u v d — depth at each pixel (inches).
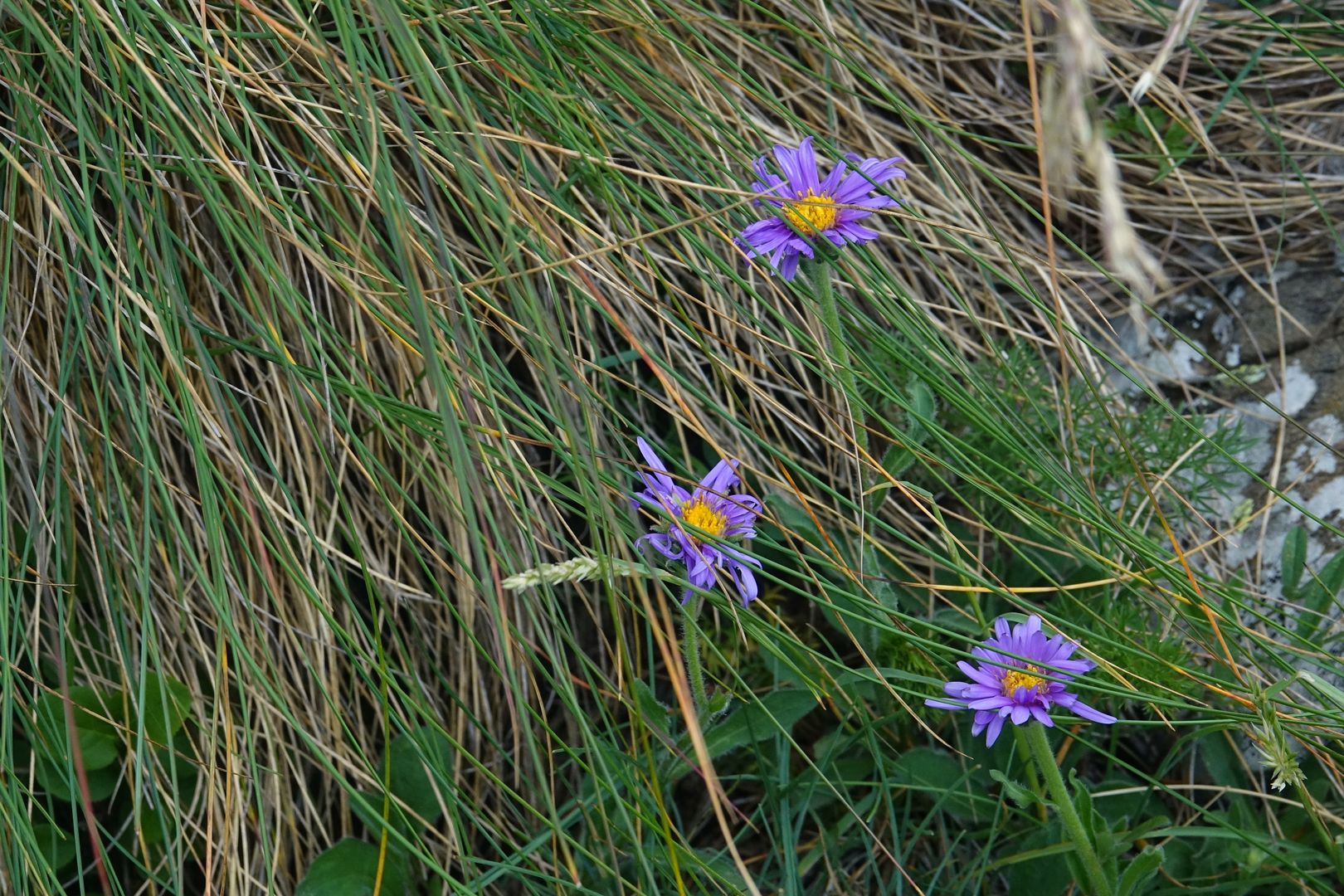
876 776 57.6
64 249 55.9
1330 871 56.1
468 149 57.0
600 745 55.7
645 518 57.2
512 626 57.9
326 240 56.4
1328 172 62.0
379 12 54.2
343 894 56.0
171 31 56.4
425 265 56.5
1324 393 60.1
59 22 56.6
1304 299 60.9
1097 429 59.5
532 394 59.0
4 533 54.7
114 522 56.9
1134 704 57.2
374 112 54.1
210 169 56.8
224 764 57.1
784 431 60.0
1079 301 61.8
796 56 61.6
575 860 56.6
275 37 56.7
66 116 56.7
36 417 57.2
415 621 58.1
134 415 54.6
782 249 55.6
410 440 56.6
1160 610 57.2
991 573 57.7
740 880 55.9
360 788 57.5
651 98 59.5
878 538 59.3
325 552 57.2
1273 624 55.6
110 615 55.9
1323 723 55.7
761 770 56.6
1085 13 50.6
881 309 56.8
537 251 56.7
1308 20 62.5
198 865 56.6
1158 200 62.3
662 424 59.8
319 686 56.4
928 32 62.9
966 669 54.6
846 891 57.0
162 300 55.2
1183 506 59.2
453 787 54.6
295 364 55.4
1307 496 59.4
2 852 54.5
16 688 56.3
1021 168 62.7
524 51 57.9
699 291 59.9
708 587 55.5
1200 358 61.2
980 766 56.5
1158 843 56.7
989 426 56.1
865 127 60.9
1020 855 55.8
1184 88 62.7
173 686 56.7
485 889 57.2
